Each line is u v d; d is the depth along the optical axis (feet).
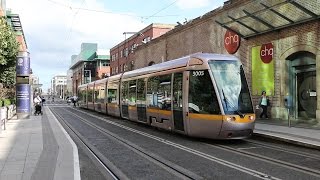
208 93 47.78
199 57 50.03
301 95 68.08
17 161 33.09
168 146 44.52
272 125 61.26
